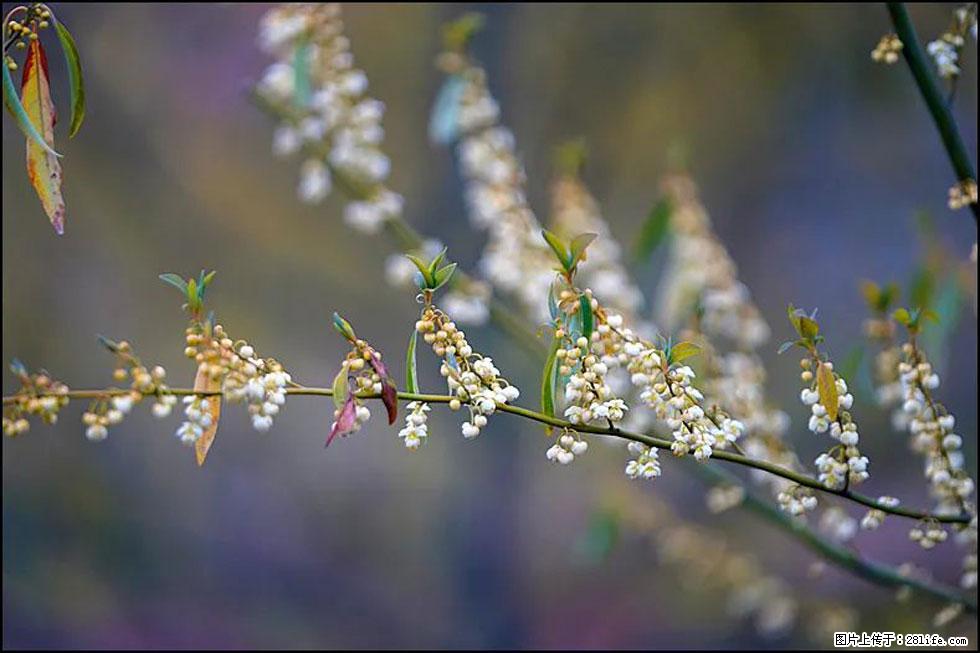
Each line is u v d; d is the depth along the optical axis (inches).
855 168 101.4
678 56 94.2
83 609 100.6
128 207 98.5
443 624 93.7
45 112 36.9
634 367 36.7
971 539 38.8
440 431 94.8
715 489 44.0
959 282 44.4
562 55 91.1
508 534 90.0
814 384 37.0
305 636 100.5
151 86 93.9
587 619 95.3
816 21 91.8
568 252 36.6
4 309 97.0
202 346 35.7
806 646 81.9
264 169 101.7
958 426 91.5
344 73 47.3
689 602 95.3
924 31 80.5
